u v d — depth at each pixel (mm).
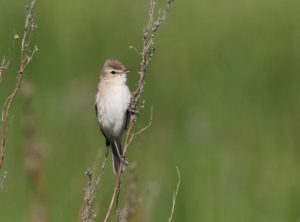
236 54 19938
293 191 14734
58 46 19422
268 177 15117
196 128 16297
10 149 14594
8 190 13492
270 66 19547
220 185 14633
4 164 14242
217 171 15062
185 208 13867
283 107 17906
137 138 14891
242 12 22656
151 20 8258
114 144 11094
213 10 22906
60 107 16469
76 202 11945
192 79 18688
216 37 20906
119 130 10969
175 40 20469
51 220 11625
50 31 20234
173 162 15289
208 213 13938
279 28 21422
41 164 9789
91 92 16672
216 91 18266
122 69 10969
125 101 10867
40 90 17484
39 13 21094
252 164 15586
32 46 19094
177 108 17453
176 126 16734
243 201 14336
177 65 19203
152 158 14945
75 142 15172
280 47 20359
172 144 15922
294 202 14547
